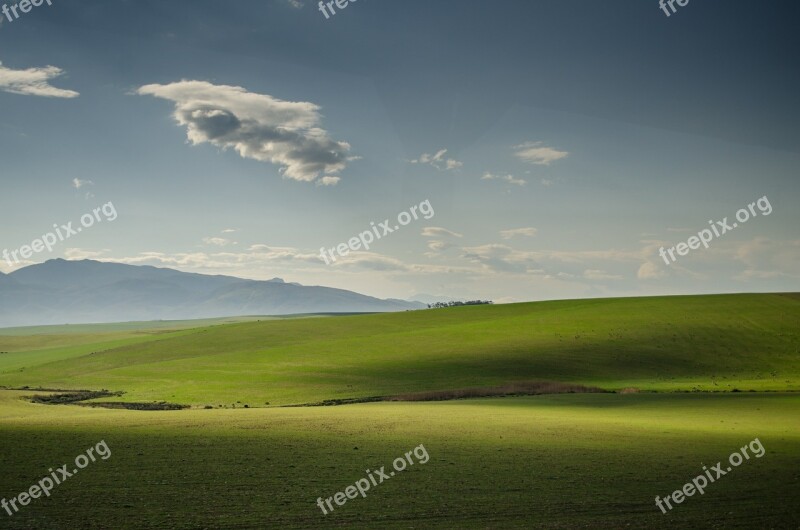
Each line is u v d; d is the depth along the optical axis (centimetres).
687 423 3362
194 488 1911
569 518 1633
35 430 2952
